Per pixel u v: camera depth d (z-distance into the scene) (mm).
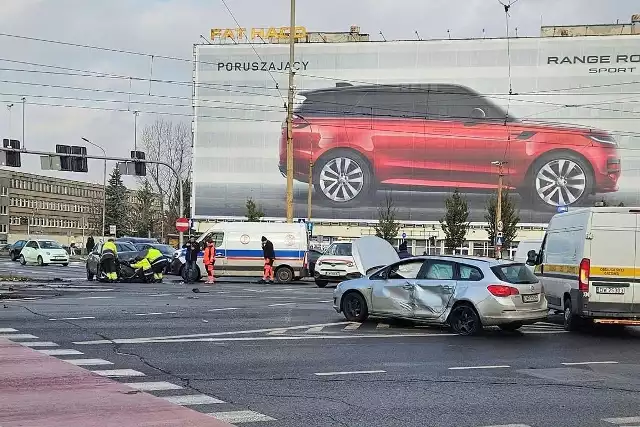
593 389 8477
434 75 70562
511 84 69500
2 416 6492
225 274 30016
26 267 43688
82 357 9859
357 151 71062
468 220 69312
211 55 74625
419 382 8664
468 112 70000
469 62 70188
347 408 7172
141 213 76562
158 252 29391
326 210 71188
